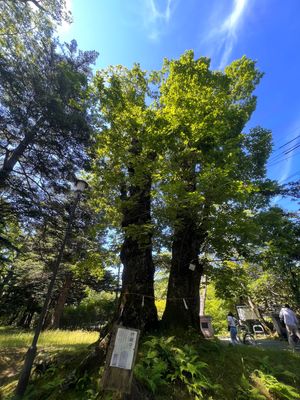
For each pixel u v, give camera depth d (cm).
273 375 554
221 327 1912
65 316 2323
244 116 976
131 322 641
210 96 714
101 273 939
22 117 1069
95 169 891
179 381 478
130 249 757
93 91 827
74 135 1148
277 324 1278
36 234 1408
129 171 813
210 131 645
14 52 1186
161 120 647
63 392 473
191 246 774
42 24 1273
